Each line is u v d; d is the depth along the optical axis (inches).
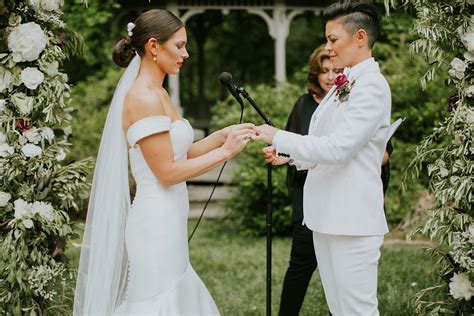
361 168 136.6
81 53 167.9
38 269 150.5
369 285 137.7
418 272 249.4
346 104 136.3
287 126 185.3
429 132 330.6
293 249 173.2
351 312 138.3
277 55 464.4
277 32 464.1
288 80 502.9
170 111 143.7
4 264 148.4
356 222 135.3
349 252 136.8
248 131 140.1
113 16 459.2
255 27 613.0
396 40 390.0
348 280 137.4
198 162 138.8
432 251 160.6
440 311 157.8
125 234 144.6
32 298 153.3
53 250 157.9
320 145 133.2
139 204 142.2
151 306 139.8
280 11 462.0
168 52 141.0
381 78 134.8
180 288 142.2
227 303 223.0
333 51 137.6
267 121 146.8
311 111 179.8
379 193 138.6
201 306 148.3
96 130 370.0
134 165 142.7
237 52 624.1
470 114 149.0
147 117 137.4
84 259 148.8
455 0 154.0
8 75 151.0
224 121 360.5
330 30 136.6
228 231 354.3
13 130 150.7
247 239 332.8
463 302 156.9
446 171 155.3
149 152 137.8
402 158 328.2
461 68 151.3
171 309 139.5
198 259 287.4
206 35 585.9
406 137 339.3
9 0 151.5
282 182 329.7
